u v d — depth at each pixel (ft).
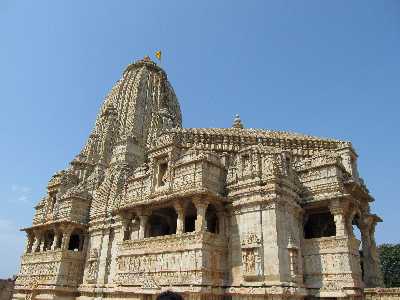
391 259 217.97
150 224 144.77
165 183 133.08
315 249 111.96
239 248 114.11
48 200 194.08
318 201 116.88
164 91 268.62
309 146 149.38
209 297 106.73
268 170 116.88
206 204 116.06
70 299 160.56
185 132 157.07
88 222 175.73
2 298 219.00
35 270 175.94
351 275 102.42
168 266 114.93
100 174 199.00
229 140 154.71
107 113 241.35
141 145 209.05
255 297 103.71
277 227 107.65
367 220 130.52
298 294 101.81
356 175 132.87
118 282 129.70
